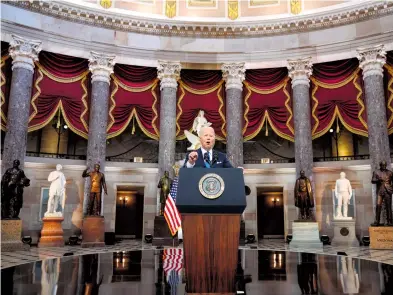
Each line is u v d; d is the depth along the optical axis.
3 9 14.69
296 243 13.26
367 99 15.30
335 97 16.59
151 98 17.34
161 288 3.00
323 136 18.98
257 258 5.30
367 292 2.83
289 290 2.92
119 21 16.59
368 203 15.61
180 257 5.55
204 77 17.62
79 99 16.50
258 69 17.53
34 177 15.48
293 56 16.64
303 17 16.42
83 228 13.14
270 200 19.52
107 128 16.45
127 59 16.73
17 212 12.01
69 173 16.05
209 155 2.92
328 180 16.42
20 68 14.75
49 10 15.66
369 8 15.43
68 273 3.80
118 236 18.41
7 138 14.28
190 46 17.16
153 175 17.14
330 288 3.00
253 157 19.23
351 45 15.88
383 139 14.71
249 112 17.31
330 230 15.97
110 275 3.68
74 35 16.06
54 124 18.44
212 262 2.34
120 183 16.84
